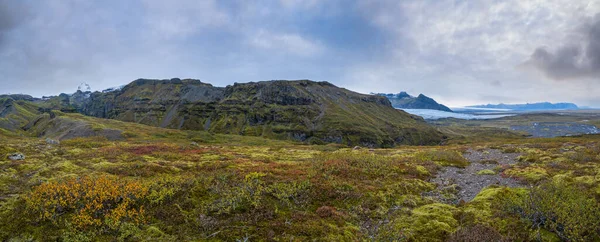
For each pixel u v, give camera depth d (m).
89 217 13.69
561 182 18.12
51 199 14.60
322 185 20.50
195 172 25.47
